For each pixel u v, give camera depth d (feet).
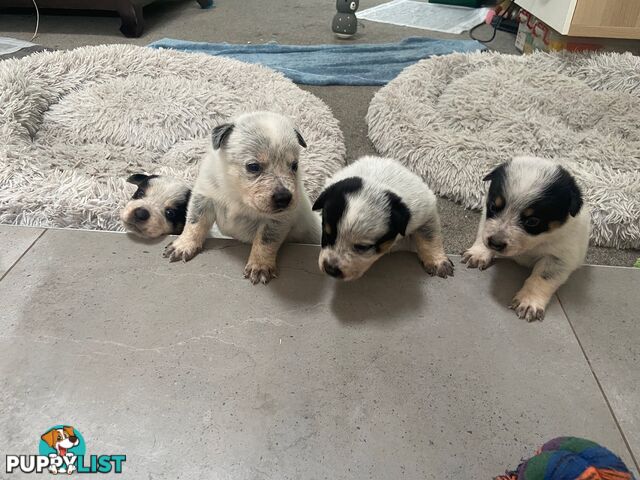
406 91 3.08
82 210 2.11
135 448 1.19
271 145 1.65
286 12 5.34
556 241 1.63
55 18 4.69
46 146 2.65
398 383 1.36
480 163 2.52
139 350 1.41
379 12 5.42
